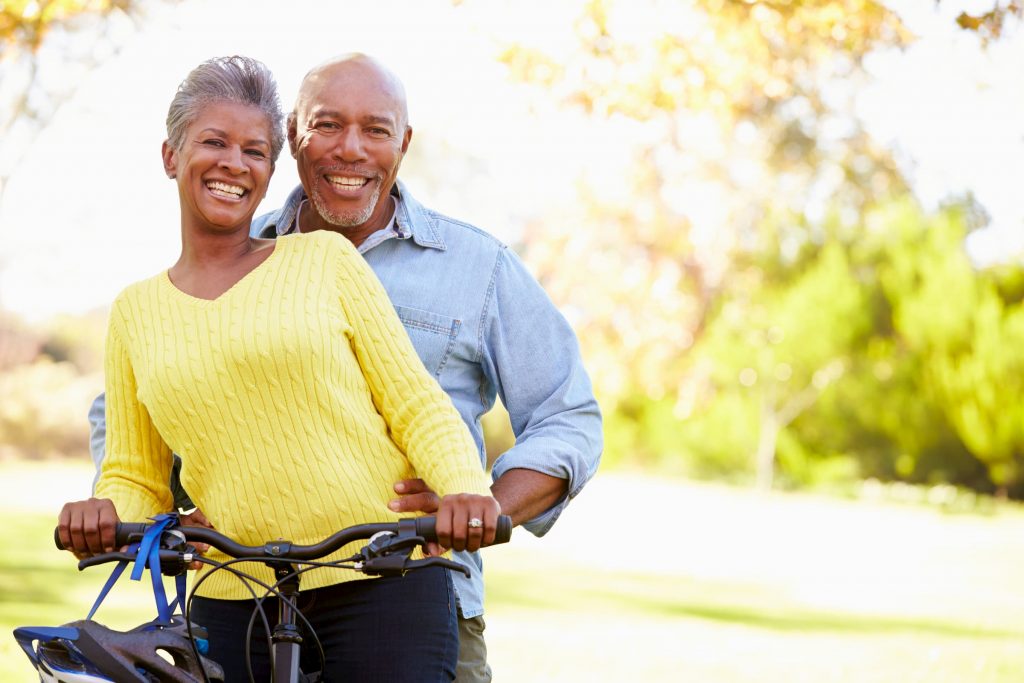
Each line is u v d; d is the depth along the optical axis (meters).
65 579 11.52
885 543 19.98
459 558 3.75
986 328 29.25
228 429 3.02
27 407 34.03
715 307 32.03
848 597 13.76
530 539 18.83
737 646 10.11
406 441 3.08
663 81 8.98
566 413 3.80
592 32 8.58
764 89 10.03
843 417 31.70
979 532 22.55
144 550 2.81
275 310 3.04
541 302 3.91
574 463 3.61
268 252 3.20
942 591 14.52
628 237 28.84
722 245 30.92
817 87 29.53
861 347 31.97
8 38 7.62
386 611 3.14
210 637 3.23
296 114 3.91
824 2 8.59
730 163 30.52
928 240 30.92
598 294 29.12
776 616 12.16
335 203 3.84
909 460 31.08
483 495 2.90
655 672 8.74
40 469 28.84
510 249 3.98
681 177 28.17
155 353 3.08
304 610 3.07
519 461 3.59
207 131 3.13
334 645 3.15
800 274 32.75
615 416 34.41
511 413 3.91
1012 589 14.89
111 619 9.35
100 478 3.25
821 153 32.34
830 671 8.98
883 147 32.34
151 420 3.20
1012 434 29.03
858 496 31.02
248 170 3.14
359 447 3.06
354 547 3.09
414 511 3.08
